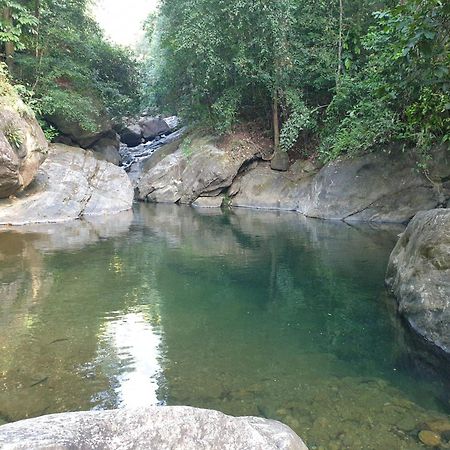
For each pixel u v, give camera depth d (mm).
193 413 1353
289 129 12531
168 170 14734
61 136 14602
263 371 3107
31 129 9891
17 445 1148
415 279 3990
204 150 14297
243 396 2762
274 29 12367
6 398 2713
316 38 12836
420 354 3414
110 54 16953
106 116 15992
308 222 10188
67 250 7035
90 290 4996
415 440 2311
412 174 9945
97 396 2744
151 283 5293
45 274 5617
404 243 4879
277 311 4352
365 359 3314
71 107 12992
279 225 9789
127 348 3467
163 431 1285
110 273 5707
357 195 10492
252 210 12453
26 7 12398
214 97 15242
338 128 11484
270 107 14844
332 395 2779
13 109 9445
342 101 11164
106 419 1309
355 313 4293
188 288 5102
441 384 2941
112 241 7840
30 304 4488
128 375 3023
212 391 2822
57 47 14078
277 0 12391
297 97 12773
